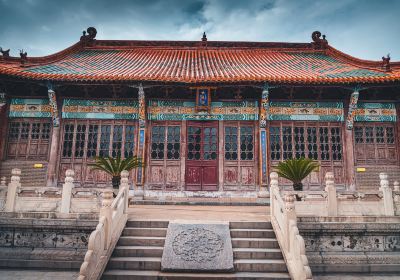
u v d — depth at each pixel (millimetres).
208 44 25531
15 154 17578
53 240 9750
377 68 18922
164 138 18125
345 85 16812
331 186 10391
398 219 10086
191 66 20609
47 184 17219
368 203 10508
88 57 22344
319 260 9336
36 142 17766
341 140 17953
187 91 18141
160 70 18922
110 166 13133
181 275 7770
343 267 9289
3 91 17672
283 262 8281
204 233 9086
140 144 17625
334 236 9703
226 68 20062
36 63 18969
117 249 8711
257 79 16391
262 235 9516
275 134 18094
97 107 18203
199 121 18312
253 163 17859
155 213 11961
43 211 10461
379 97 18219
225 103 18328
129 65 20312
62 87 17781
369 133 17969
